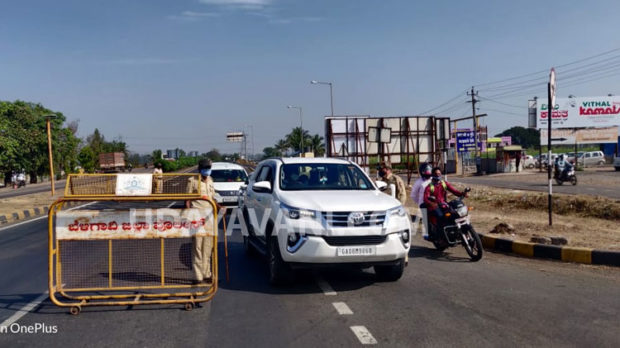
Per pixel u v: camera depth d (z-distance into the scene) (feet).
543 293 21.88
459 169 170.30
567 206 49.01
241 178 59.00
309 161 28.07
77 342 16.49
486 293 21.99
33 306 20.65
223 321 18.47
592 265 27.81
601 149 195.11
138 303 20.08
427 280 24.63
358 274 26.05
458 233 30.45
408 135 74.79
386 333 16.93
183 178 21.39
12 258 32.55
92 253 23.88
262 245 26.78
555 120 153.99
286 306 20.34
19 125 155.74
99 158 216.95
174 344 16.16
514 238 33.83
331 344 15.96
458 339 16.28
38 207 69.21
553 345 15.69
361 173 27.81
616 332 16.79
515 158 139.74
